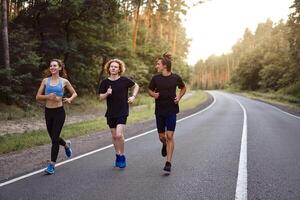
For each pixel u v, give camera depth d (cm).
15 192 577
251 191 586
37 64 2181
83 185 617
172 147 711
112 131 746
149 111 2386
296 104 4097
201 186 612
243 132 1388
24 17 2616
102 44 2805
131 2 4134
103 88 733
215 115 2273
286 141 1164
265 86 7250
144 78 4044
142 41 4772
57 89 704
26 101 2150
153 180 651
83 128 1441
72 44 2528
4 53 2031
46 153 924
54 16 2559
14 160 836
